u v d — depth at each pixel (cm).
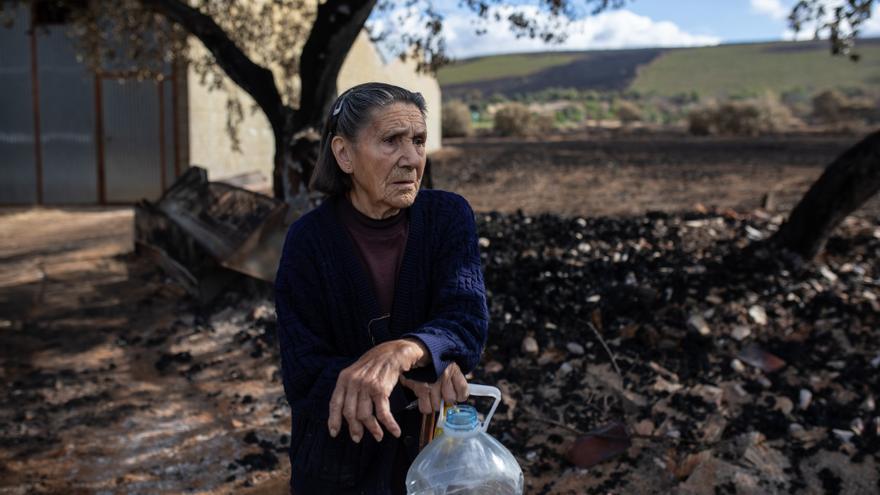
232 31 852
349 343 197
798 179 1477
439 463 175
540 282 572
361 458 200
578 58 13462
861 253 649
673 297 544
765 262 597
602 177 1608
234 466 402
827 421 416
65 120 1429
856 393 445
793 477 375
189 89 1367
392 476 205
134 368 539
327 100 670
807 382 455
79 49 951
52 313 662
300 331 191
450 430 175
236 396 484
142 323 625
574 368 473
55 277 783
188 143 1388
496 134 4256
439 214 201
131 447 427
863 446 393
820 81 9831
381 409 162
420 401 179
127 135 1411
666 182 1472
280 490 378
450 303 192
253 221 619
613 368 470
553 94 10138
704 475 368
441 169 1939
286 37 884
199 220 691
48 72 1420
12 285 763
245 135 1545
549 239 684
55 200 1457
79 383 514
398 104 187
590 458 388
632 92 10375
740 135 3697
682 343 492
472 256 200
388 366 167
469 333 185
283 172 670
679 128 4669
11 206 1458
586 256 637
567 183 1495
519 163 2078
